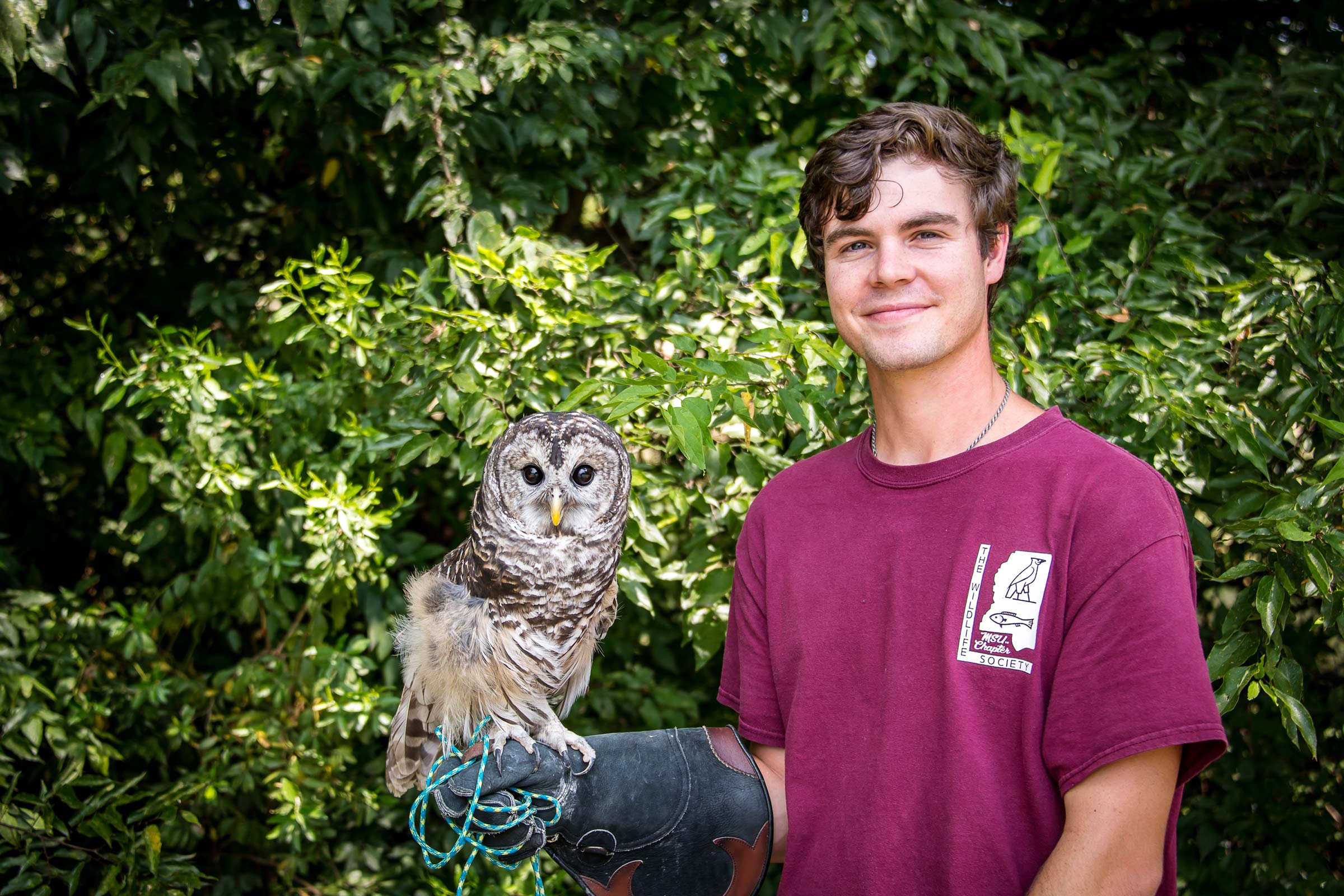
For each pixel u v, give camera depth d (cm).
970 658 152
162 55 298
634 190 367
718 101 371
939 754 153
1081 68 414
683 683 367
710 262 281
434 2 320
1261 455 236
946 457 167
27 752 329
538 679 214
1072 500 150
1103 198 319
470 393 266
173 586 349
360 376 324
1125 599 141
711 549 274
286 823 328
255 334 368
